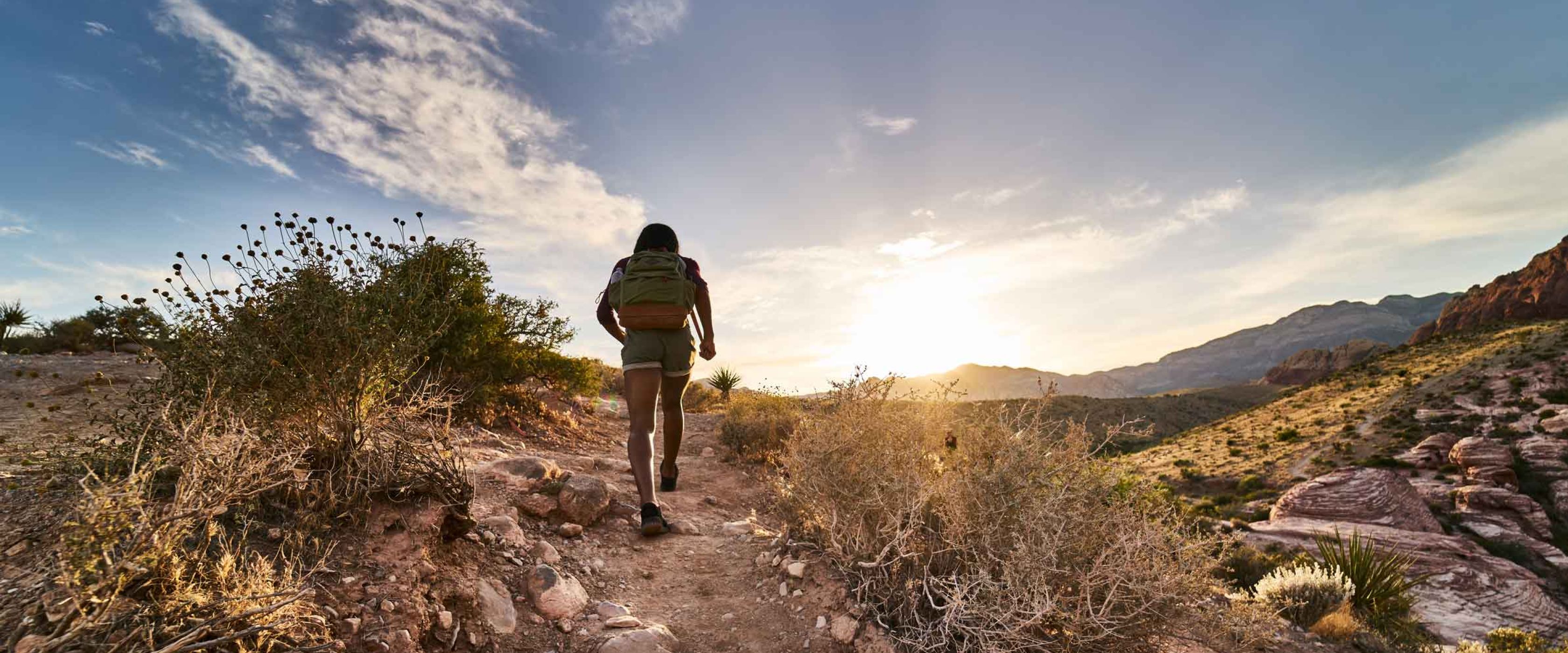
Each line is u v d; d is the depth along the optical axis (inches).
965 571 102.2
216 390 97.8
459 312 250.7
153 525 69.7
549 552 122.3
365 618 83.4
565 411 336.8
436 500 110.0
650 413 148.1
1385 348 7726.4
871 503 110.6
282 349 105.0
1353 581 282.8
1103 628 90.3
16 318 495.8
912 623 99.2
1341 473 1180.5
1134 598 94.5
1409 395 2605.8
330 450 105.4
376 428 108.4
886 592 104.9
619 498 169.5
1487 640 588.7
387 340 110.8
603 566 126.8
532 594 107.9
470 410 249.6
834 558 117.0
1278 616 149.2
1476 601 730.2
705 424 396.8
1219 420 3722.9
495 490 142.9
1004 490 102.8
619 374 623.8
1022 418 114.0
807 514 129.9
